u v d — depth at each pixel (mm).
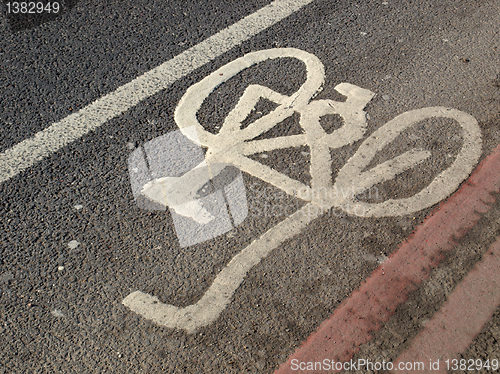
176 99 3312
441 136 3074
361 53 3717
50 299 2271
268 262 2432
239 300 2289
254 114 3219
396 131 3105
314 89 3408
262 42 3807
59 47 3672
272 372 2057
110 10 4016
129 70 3518
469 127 3131
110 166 2863
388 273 2398
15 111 3178
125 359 2088
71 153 2928
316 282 2359
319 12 4113
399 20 4043
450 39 3863
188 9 4078
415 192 2758
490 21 4062
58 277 2354
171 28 3891
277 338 2164
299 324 2213
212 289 2326
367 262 2441
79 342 2135
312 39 3842
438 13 4129
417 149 2994
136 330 2180
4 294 2277
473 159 2936
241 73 3527
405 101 3326
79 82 3406
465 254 2477
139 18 3959
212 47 3740
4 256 2420
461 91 3404
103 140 3014
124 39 3766
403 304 2287
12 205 2646
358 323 2219
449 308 2273
